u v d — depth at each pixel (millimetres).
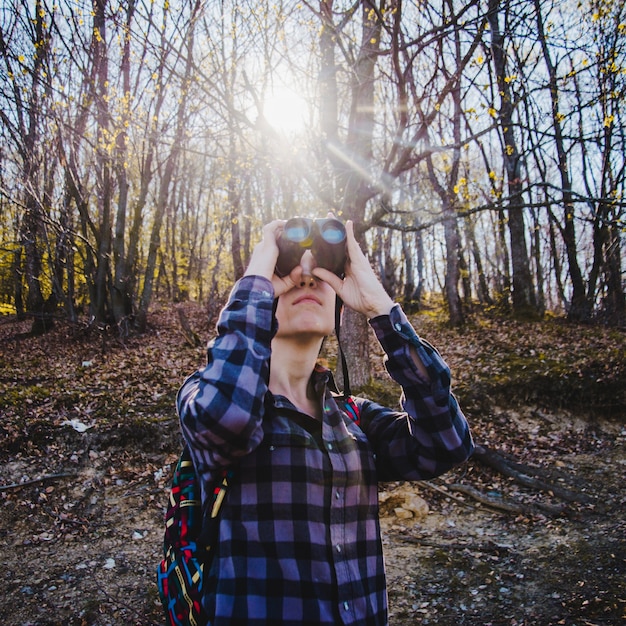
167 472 5871
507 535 5055
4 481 5445
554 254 16219
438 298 23312
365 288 1136
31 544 4723
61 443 6055
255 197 16859
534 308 14492
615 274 14539
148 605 3934
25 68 7855
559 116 5605
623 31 5578
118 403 7004
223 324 1032
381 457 1229
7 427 6156
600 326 12547
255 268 1087
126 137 7051
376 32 6078
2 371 8562
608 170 13234
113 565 4449
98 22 8445
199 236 27484
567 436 7352
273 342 1152
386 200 6938
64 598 4000
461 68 4934
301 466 1019
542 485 5965
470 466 6430
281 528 978
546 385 7973
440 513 5539
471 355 10023
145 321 12570
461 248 18266
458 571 4414
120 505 5332
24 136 9828
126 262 12711
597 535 4949
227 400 937
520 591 4098
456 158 9836
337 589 967
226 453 958
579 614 3758
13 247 11023
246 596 940
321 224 1122
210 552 1006
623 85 6082
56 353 10203
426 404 1123
